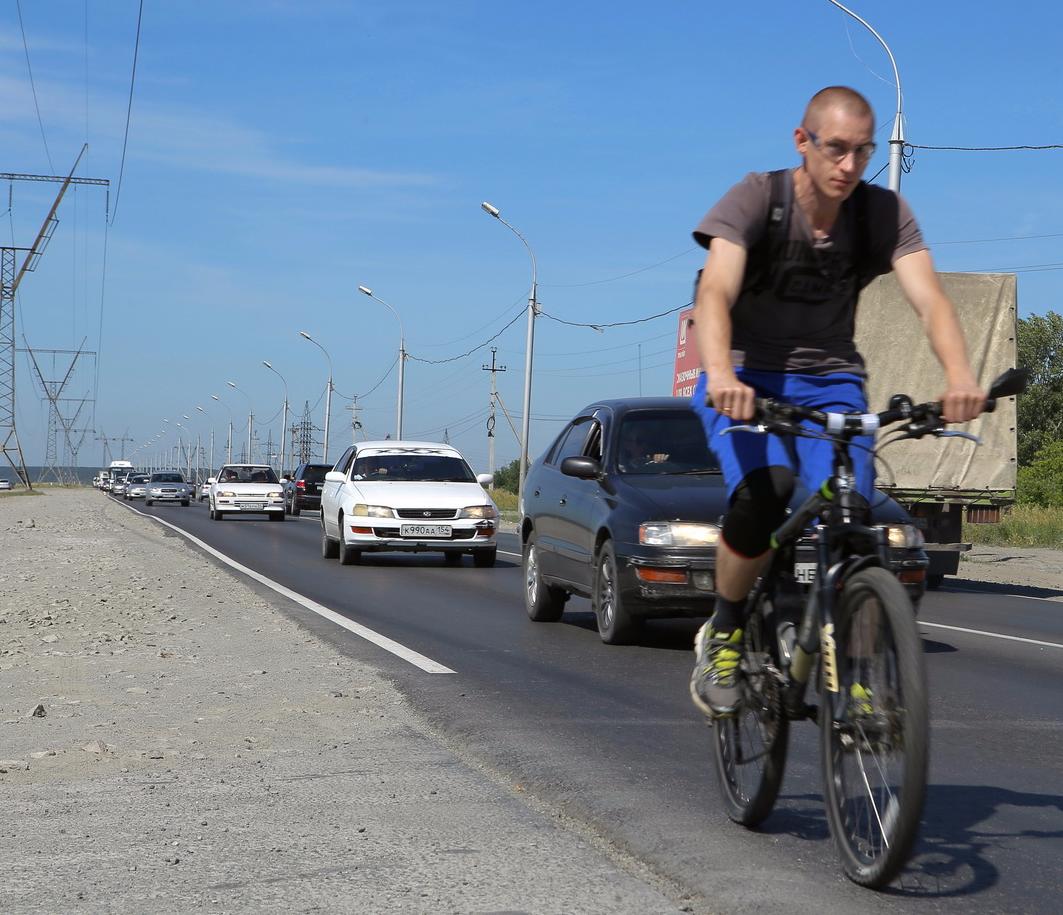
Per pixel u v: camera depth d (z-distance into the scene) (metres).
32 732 6.57
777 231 4.11
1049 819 5.01
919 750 3.58
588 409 12.04
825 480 4.01
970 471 17.17
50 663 8.98
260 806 5.13
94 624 11.30
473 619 12.36
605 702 7.68
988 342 17.44
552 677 8.65
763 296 4.26
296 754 6.12
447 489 19.89
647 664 9.30
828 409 4.27
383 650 9.98
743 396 3.76
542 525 11.95
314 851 4.50
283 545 25.70
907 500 17.14
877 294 17.22
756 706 4.48
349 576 17.67
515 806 5.17
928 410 3.89
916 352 17.14
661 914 3.83
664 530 9.71
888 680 3.76
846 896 4.00
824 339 4.35
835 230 4.14
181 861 4.38
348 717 7.10
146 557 20.45
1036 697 8.14
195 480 154.75
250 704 7.45
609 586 10.28
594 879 4.18
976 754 6.31
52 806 5.12
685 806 5.17
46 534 28.25
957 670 9.38
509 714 7.24
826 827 4.81
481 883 4.13
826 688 4.06
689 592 9.60
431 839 4.66
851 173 3.99
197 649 9.83
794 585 4.31
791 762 5.98
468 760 6.11
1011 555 25.67
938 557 17.28
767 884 4.12
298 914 3.84
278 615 12.23
